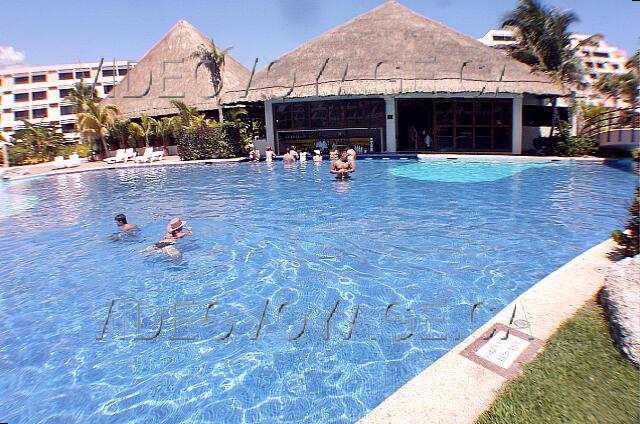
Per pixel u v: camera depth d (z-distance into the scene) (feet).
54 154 102.63
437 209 34.50
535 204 35.32
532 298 14.53
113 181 61.11
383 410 9.66
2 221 37.01
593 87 104.83
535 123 85.51
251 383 13.02
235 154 85.10
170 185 53.98
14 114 242.17
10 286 21.79
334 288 19.67
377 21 88.63
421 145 86.79
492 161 65.92
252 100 78.33
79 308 18.92
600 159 60.95
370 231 28.66
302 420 11.34
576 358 10.96
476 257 22.93
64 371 14.23
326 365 13.70
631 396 9.39
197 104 104.63
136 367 14.20
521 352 11.44
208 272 22.31
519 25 80.89
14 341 16.34
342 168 52.01
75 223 35.17
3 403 12.69
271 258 24.06
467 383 10.36
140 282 21.43
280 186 48.83
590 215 31.09
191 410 11.99
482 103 77.51
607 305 12.87
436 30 85.05
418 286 19.47
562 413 9.04
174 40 118.52
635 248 17.60
